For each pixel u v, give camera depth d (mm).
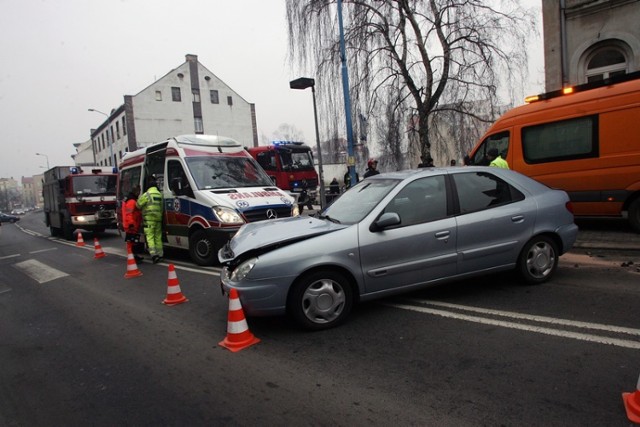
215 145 8961
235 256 4164
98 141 52750
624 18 11289
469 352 3482
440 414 2660
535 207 4949
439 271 4516
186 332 4527
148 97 40750
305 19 14305
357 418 2688
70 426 2869
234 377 3377
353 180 12531
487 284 5262
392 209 4410
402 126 13766
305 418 2734
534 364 3205
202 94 44094
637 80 7160
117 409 3041
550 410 2617
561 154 8125
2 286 8008
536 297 4672
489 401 2760
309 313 4113
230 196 7699
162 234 9070
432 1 12562
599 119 7535
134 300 6043
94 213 15906
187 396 3143
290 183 17812
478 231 4645
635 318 3934
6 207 101375
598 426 2443
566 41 12375
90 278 7992
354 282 4262
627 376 2953
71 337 4672
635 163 7137
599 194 7637
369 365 3389
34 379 3656
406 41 13102
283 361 3580
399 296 5059
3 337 4848
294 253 3988
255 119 48062
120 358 3961
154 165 9430
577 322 3918
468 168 4914
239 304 4000
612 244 6773
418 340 3785
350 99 13734
